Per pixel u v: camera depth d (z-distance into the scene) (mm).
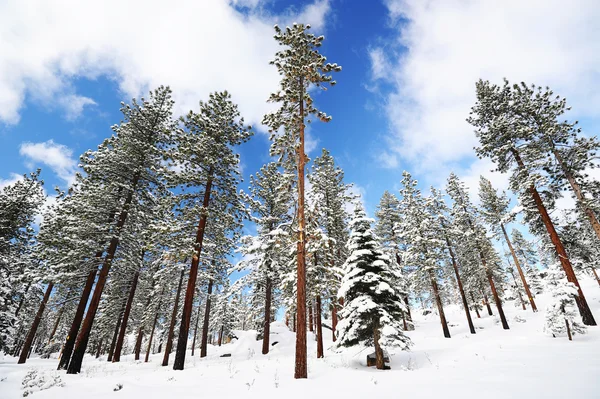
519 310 31266
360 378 9305
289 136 13492
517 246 43438
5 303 20375
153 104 20969
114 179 18609
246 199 20000
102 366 18531
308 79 13789
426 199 27281
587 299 25328
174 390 8359
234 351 24156
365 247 13844
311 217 13891
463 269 31656
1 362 20453
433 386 7371
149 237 15398
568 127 18766
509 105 20984
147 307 28109
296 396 7082
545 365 9000
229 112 19266
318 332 17047
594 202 18047
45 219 19766
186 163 17422
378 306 11938
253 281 22750
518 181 20297
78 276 16141
